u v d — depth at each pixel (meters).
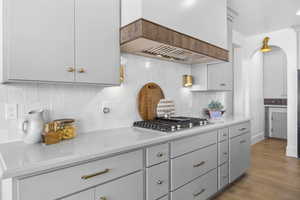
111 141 1.37
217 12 2.33
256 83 4.86
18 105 1.39
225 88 3.00
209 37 2.19
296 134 3.62
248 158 2.84
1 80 1.17
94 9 1.48
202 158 1.96
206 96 3.26
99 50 1.50
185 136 1.77
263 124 5.27
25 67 1.15
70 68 1.33
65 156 1.02
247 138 2.82
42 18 1.21
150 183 1.46
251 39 4.15
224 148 2.29
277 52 5.15
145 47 1.80
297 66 3.55
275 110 5.23
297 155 3.55
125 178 1.29
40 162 0.93
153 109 2.31
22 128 1.35
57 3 1.28
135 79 2.15
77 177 1.07
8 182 0.94
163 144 1.56
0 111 1.33
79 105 1.71
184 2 1.87
